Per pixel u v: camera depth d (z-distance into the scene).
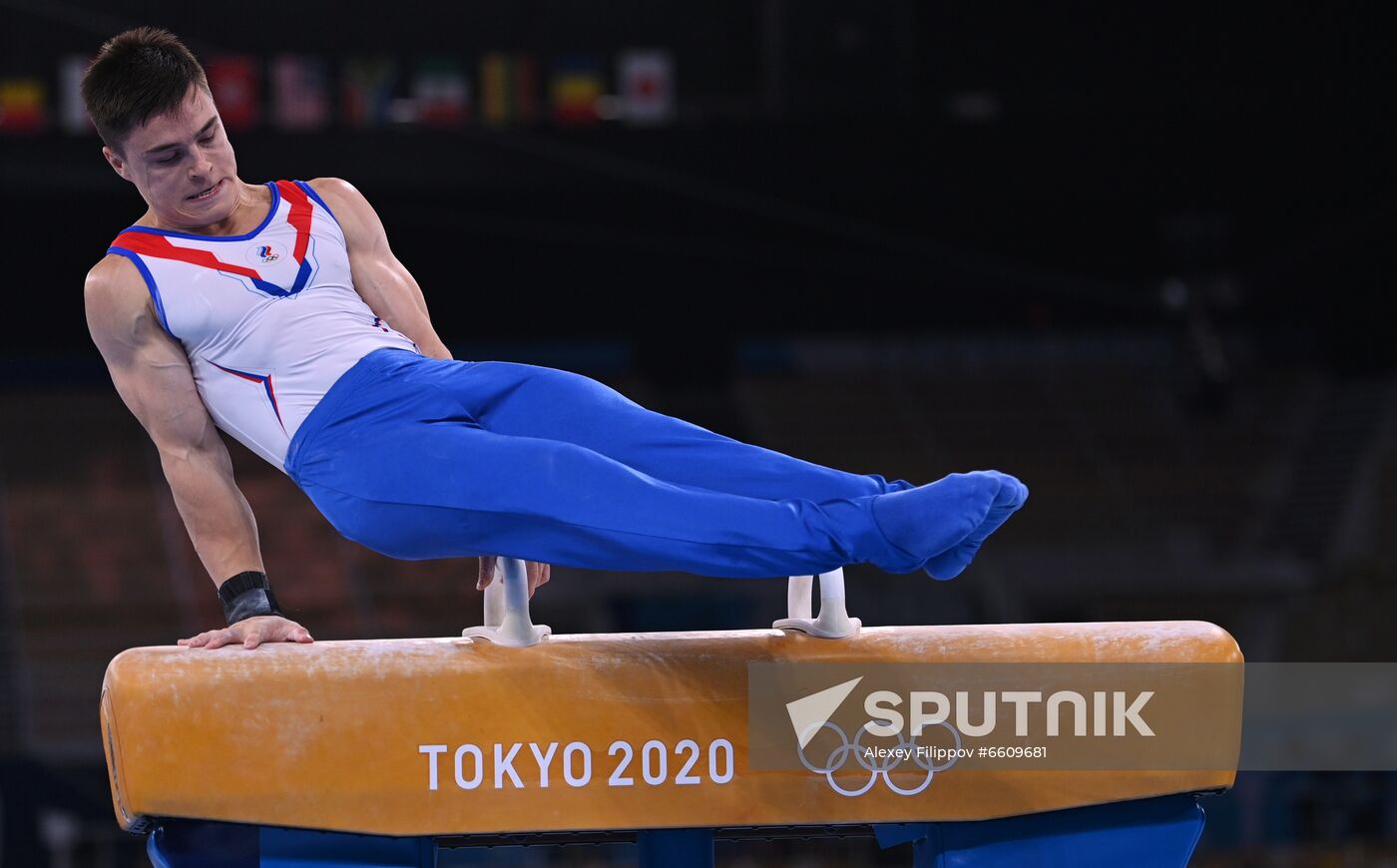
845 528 8.83
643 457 9.53
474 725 9.51
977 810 9.90
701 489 9.23
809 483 9.31
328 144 49.78
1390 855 34.97
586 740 9.60
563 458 9.09
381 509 9.56
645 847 10.70
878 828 10.80
